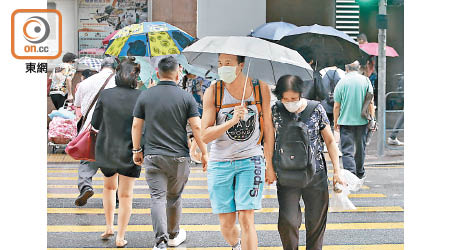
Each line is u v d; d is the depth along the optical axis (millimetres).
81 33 16219
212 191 5887
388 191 10195
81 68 14086
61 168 12023
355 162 10383
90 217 8484
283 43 8625
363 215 8727
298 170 5691
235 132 5742
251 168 5746
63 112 12688
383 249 7234
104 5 16188
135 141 6566
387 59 15633
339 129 10383
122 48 8664
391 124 14297
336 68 10594
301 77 6066
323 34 8445
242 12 14297
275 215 8656
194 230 7898
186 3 15898
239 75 5781
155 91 6461
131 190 7078
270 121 5816
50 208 8914
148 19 16062
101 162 6875
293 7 14945
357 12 15328
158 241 6301
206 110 5777
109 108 6824
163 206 6387
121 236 7125
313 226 5941
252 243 5727
